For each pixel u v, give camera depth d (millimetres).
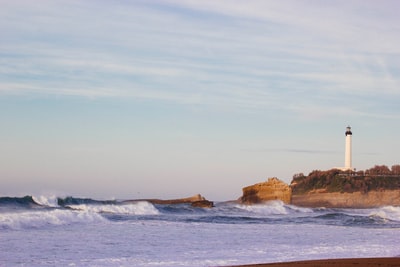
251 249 28281
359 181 159125
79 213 40312
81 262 22547
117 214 53344
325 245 30891
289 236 36500
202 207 78312
